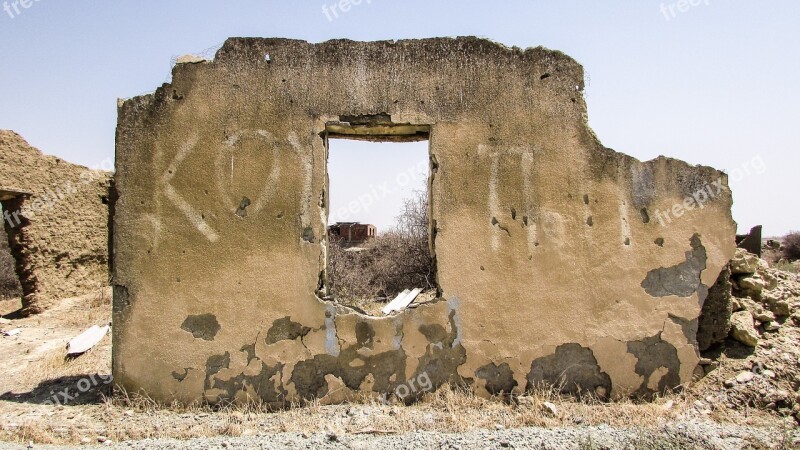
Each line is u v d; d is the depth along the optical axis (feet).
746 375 15.81
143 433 13.46
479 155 15.87
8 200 30.96
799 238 63.31
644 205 16.10
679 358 15.85
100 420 14.33
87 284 34.14
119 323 15.31
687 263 16.08
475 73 16.06
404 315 15.51
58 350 21.83
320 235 15.58
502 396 15.47
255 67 15.81
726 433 13.14
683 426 13.38
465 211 15.75
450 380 15.49
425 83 15.97
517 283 15.71
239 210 15.57
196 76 15.72
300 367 15.34
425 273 38.17
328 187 16.39
